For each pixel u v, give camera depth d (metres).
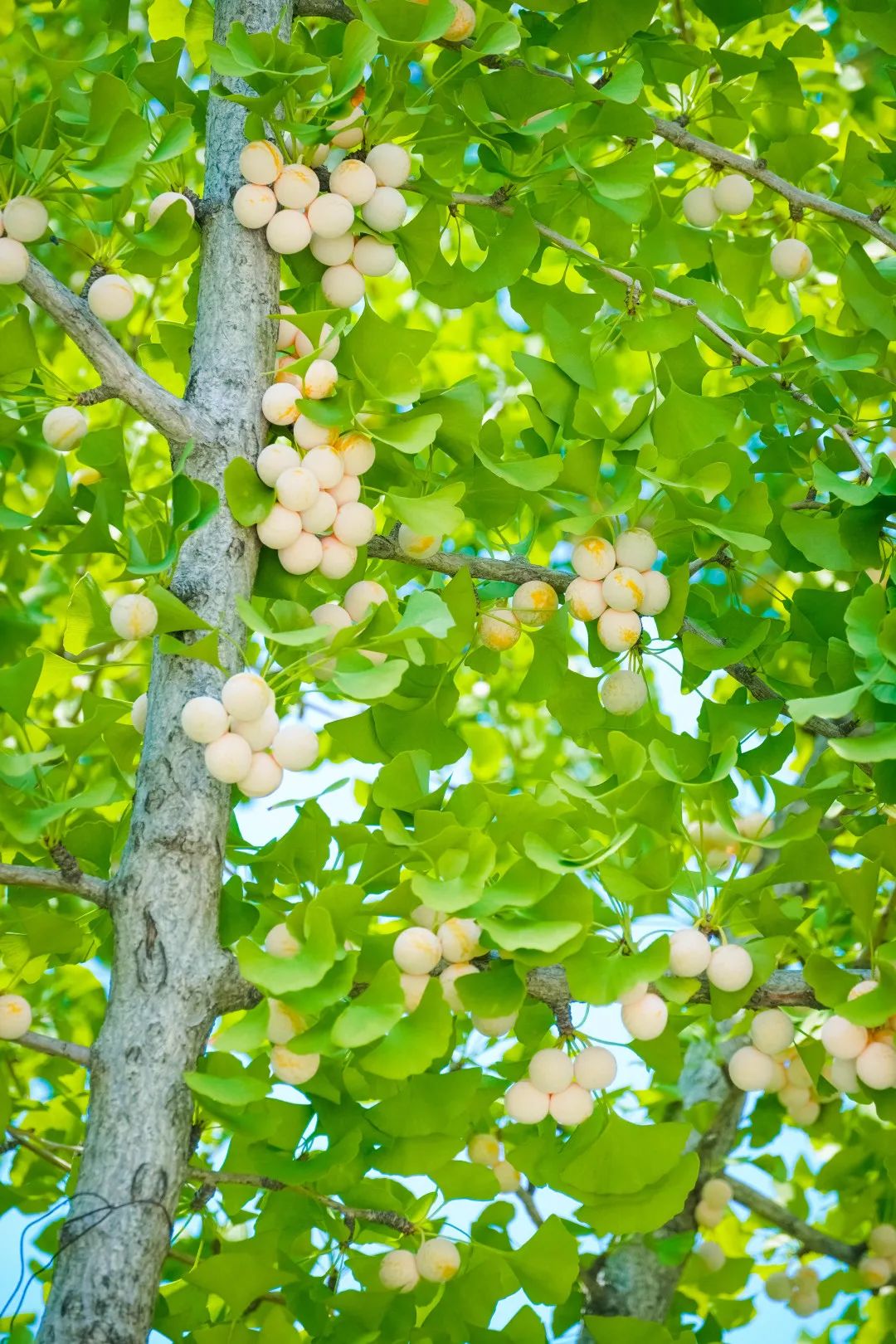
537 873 3.40
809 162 3.71
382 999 3.37
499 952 3.43
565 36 3.59
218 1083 3.36
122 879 3.44
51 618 4.04
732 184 3.69
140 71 3.62
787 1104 3.77
